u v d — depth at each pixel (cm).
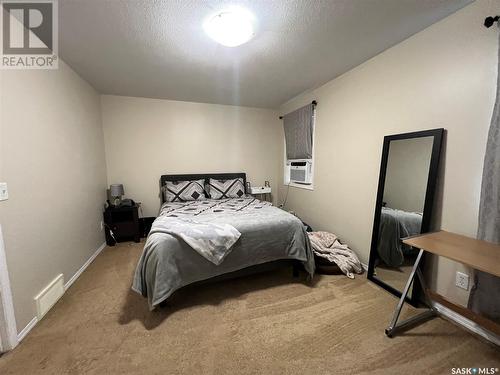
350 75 254
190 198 348
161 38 188
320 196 316
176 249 178
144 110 358
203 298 195
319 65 243
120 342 146
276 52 214
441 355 138
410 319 164
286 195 412
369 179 237
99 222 302
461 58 157
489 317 146
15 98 153
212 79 281
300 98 350
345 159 268
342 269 234
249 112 418
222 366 130
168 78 277
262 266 216
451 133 165
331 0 147
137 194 367
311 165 336
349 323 165
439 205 175
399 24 173
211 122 396
